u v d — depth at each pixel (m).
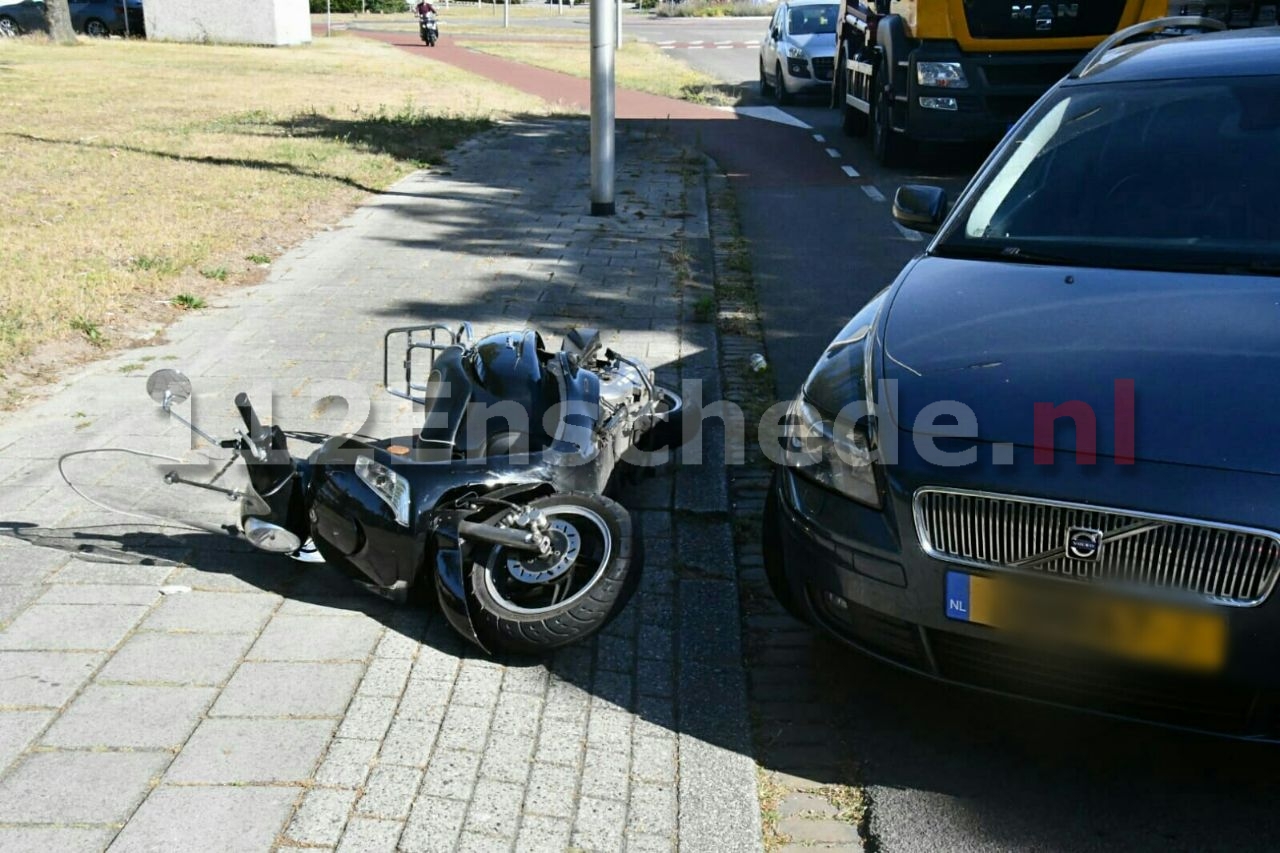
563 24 56.94
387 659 3.94
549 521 3.87
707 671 3.97
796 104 22.89
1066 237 4.28
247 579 4.45
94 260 8.97
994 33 13.16
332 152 14.70
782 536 3.70
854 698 3.83
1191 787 3.35
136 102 20.17
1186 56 4.97
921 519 3.24
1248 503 2.89
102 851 3.01
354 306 8.16
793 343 7.62
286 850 3.04
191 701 3.66
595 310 8.19
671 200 12.38
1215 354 3.32
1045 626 3.09
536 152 15.45
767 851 3.16
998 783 3.40
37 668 3.80
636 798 3.32
